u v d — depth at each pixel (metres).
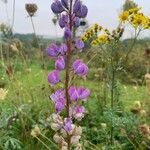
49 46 0.22
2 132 0.36
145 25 0.39
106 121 0.41
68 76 0.22
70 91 0.22
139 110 0.38
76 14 0.21
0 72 0.54
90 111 0.45
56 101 0.22
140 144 0.36
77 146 0.23
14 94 0.44
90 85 0.63
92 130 0.40
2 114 0.39
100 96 0.51
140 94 0.59
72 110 0.22
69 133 0.22
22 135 0.38
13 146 0.35
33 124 0.40
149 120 0.38
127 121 0.36
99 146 0.37
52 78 0.22
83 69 0.22
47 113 0.41
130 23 0.40
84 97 0.22
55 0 0.21
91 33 0.47
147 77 0.35
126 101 0.53
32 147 0.37
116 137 0.39
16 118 0.41
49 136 0.38
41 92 0.49
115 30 0.39
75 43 0.22
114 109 0.38
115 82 0.40
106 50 0.41
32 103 0.46
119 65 0.39
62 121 0.22
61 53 0.22
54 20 0.55
